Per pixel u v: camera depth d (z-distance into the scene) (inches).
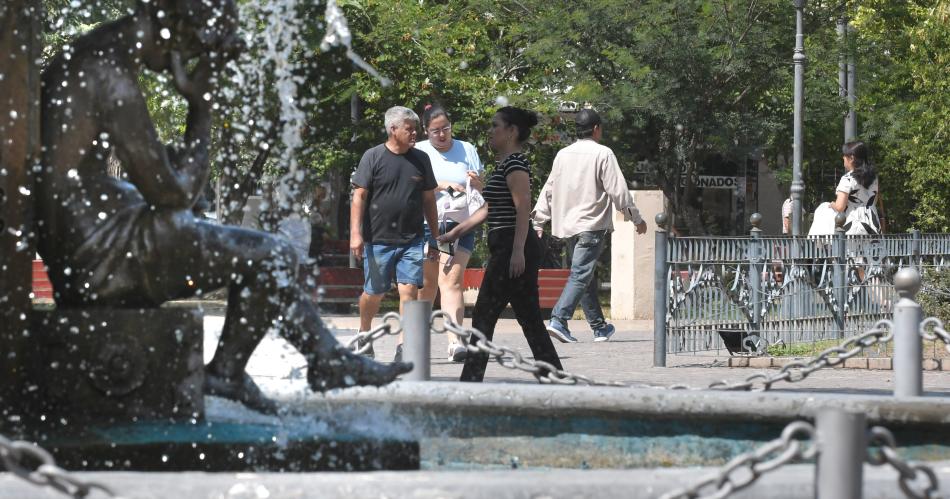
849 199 1868.8
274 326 624.7
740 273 1496.1
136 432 576.4
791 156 4655.5
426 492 413.1
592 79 3535.9
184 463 566.3
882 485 430.3
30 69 589.6
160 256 599.5
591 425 710.5
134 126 596.4
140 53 608.1
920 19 4104.3
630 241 2378.2
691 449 699.4
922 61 4030.5
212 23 618.5
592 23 3543.3
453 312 1405.0
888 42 4136.3
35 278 682.2
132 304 605.3
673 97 3651.6
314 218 2719.0
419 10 3169.3
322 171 3006.9
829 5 3750.0
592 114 1598.2
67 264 601.3
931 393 909.2
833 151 4544.8
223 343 624.7
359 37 3029.0
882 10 4089.6
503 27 3639.3
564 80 3563.0
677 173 3981.3
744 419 695.1
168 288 606.9
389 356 1440.7
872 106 4185.5
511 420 716.0
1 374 585.9
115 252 598.2
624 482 420.5
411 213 1273.4
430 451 709.9
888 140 4045.3
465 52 3331.7
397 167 1268.5
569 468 695.7
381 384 636.7
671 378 1259.8
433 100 3102.9
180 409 606.9
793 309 1529.3
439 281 1413.6
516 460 706.2
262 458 579.2
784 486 427.2
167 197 601.9
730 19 3636.8
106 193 602.5
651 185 4168.3
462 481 416.2
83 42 605.3
